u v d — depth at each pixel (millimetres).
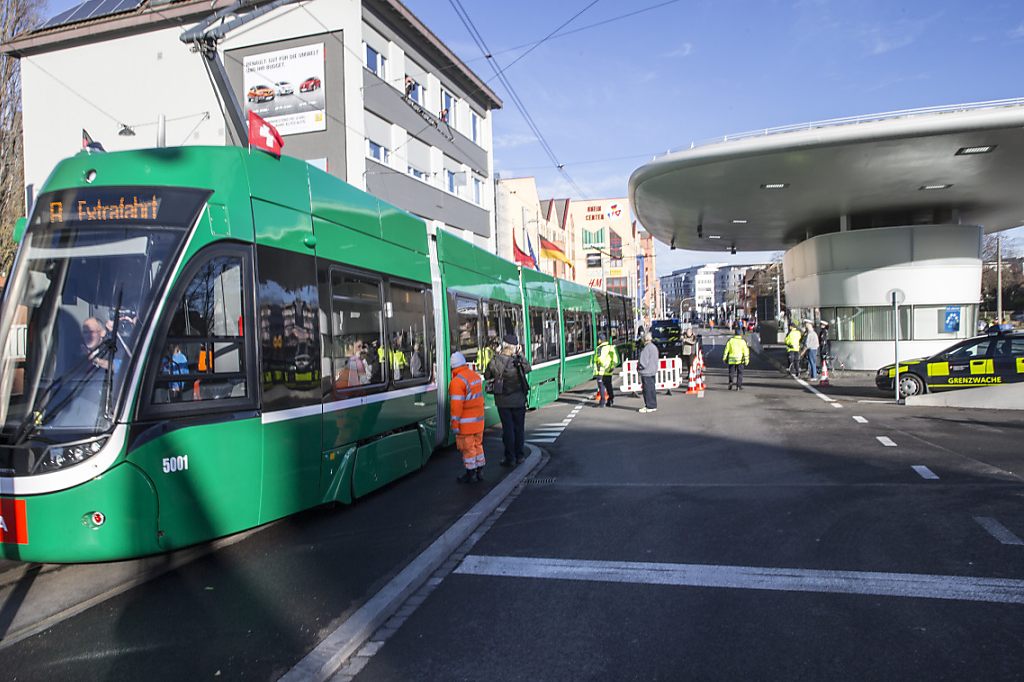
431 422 10000
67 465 5016
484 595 5254
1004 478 8508
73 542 5012
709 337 84312
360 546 6438
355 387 7695
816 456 10281
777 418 14578
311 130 26500
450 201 33656
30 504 5020
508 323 15109
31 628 4711
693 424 14109
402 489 8852
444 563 6031
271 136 6645
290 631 4566
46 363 5270
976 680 3770
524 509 7855
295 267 6691
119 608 5039
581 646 4320
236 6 8430
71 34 29562
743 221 29297
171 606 5051
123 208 5586
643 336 16656
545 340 18609
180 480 5414
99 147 6281
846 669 3918
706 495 8141
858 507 7383
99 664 4145
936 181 21391
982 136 16453
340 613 4852
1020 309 72938
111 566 5977
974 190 22875
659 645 4297
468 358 11906
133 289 5363
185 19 28719
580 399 19984
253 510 6012
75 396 5160
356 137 26000
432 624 4750
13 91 22516
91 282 5398
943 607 4742
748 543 6277
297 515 7656
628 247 97625
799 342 25828
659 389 21141
